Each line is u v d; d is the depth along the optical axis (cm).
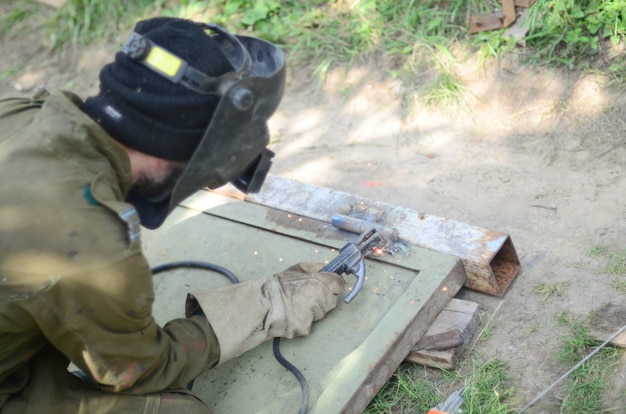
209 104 193
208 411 232
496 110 386
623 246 297
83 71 499
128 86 192
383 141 394
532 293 286
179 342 233
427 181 360
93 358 197
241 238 313
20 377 213
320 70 438
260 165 229
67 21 518
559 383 250
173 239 320
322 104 428
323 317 270
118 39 506
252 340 252
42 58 511
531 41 398
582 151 354
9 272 183
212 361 243
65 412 212
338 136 405
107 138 191
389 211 312
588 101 370
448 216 335
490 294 288
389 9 452
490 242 287
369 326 264
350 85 429
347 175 375
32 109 214
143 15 511
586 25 391
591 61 381
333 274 267
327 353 258
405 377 264
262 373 257
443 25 428
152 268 304
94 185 187
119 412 215
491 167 360
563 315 272
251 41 224
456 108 392
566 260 297
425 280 277
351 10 464
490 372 257
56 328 190
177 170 203
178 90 190
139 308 195
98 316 190
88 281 184
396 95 413
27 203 183
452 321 271
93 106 197
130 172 199
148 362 209
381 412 254
